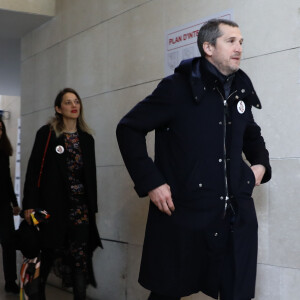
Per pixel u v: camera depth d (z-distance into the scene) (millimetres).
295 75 2797
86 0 4734
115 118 4285
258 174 2340
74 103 3621
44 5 5266
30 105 5848
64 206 3553
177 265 2172
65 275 3938
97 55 4547
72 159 3607
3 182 4621
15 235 3291
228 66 2189
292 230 2783
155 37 3840
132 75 4090
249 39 3062
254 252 2254
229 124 2244
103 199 4414
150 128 2225
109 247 4312
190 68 2207
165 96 2205
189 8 3514
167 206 2160
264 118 2957
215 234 2158
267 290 2906
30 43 5871
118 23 4266
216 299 2275
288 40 2838
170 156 2244
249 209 2238
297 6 2791
